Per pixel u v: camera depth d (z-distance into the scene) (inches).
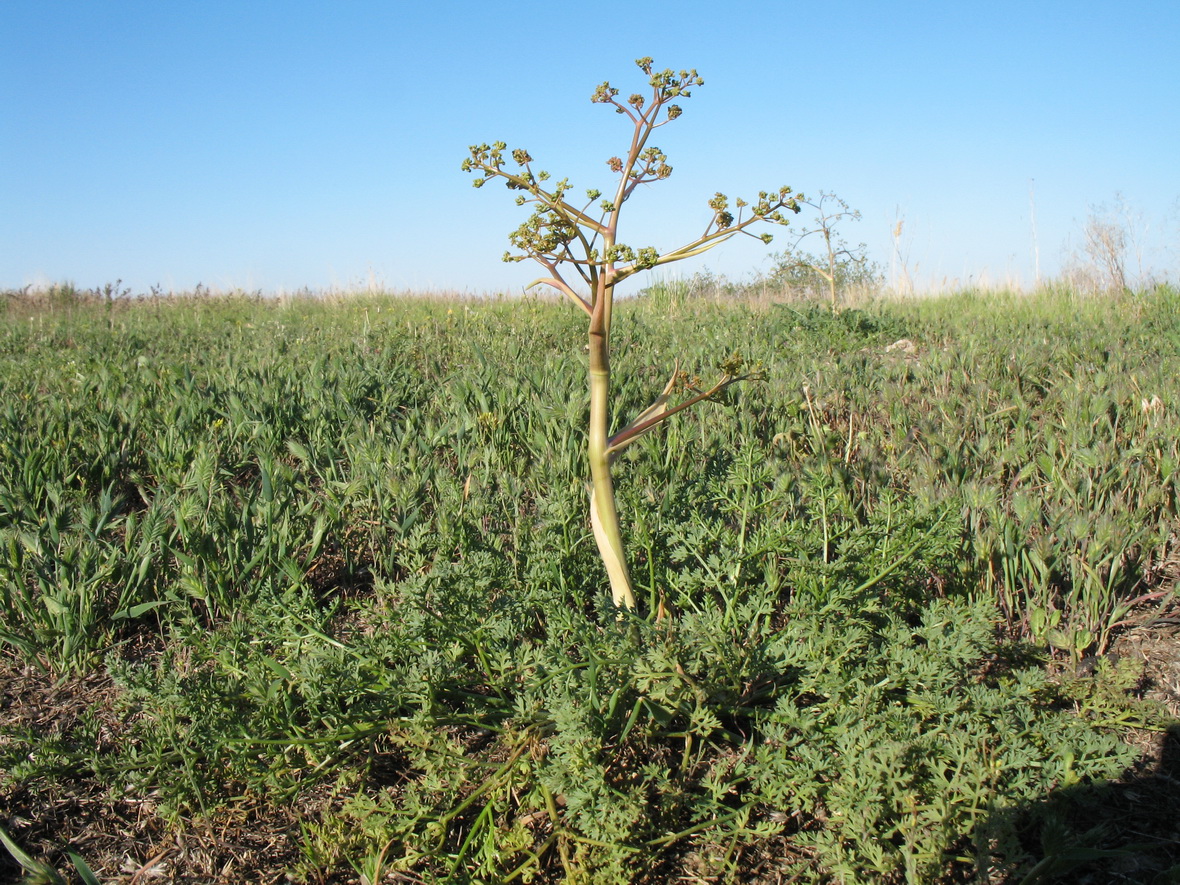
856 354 349.4
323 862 86.9
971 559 134.6
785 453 186.5
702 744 97.1
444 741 91.7
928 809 79.4
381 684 98.0
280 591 138.1
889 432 217.5
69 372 322.0
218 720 93.4
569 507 135.0
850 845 83.1
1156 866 84.7
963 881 83.0
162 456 196.2
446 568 112.7
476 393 231.9
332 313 589.6
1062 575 137.8
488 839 84.0
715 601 117.7
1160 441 191.6
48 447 196.4
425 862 88.1
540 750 95.1
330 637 108.0
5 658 132.4
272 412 235.5
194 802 95.8
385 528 161.8
